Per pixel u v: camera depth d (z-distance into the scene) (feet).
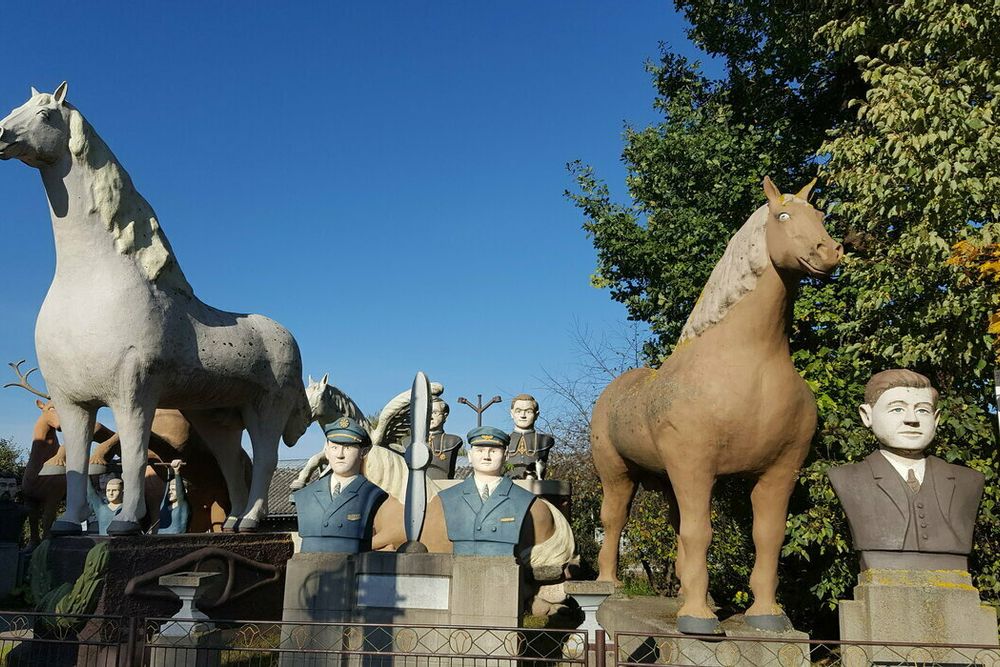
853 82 34.53
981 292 20.20
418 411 22.40
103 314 20.08
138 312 20.56
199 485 33.45
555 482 30.60
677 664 13.73
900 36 27.55
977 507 15.01
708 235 34.76
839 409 23.68
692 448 15.10
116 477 30.58
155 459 33.53
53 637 17.66
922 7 23.27
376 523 25.43
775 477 15.60
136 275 21.07
